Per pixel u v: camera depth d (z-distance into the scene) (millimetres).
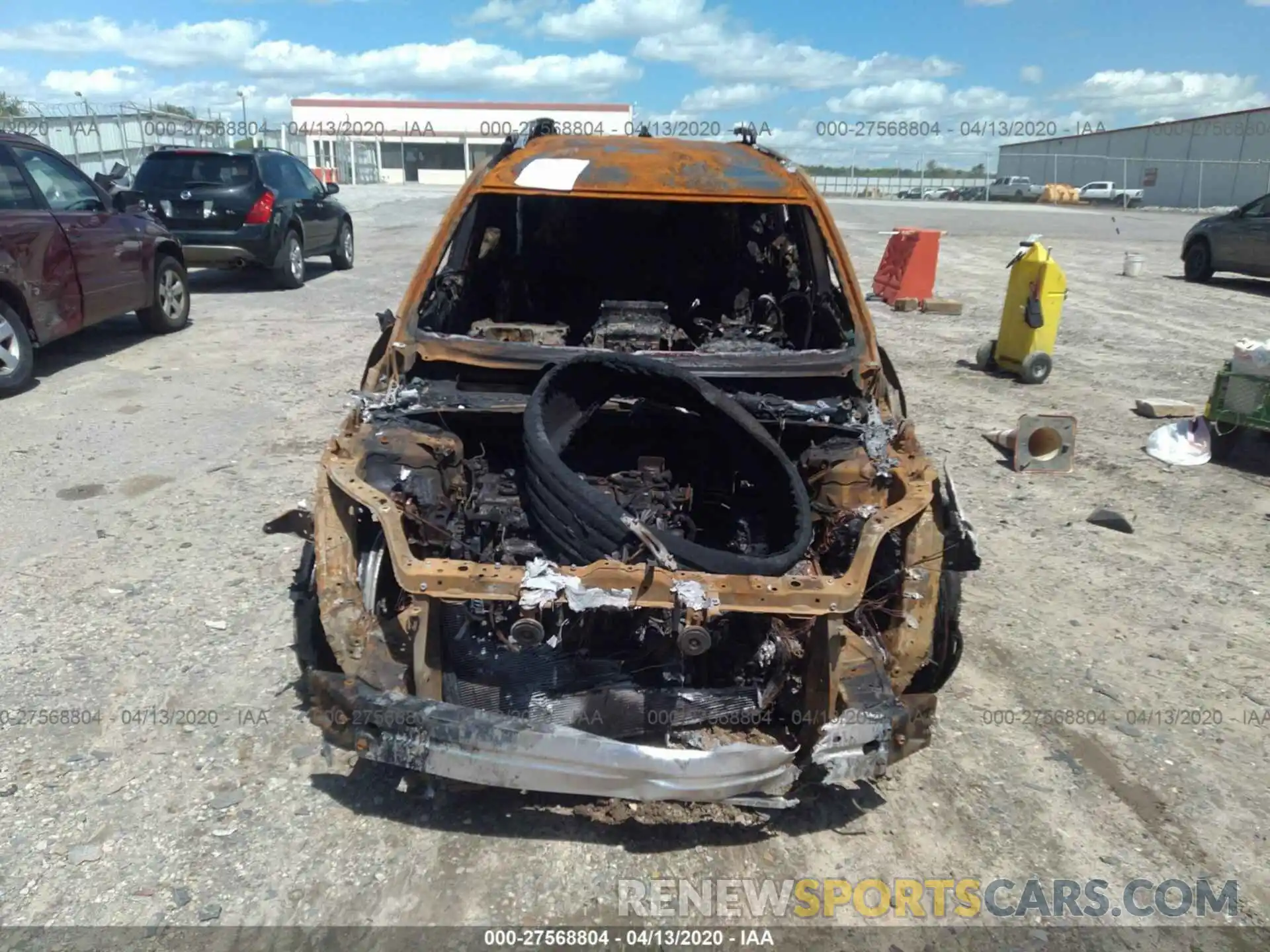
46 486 5723
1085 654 4371
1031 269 9031
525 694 3068
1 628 4152
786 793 2986
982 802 3387
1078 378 9414
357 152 43844
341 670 3045
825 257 4312
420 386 3707
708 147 4672
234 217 12031
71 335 9602
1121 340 11266
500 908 2828
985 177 44469
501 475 3682
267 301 11938
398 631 3105
